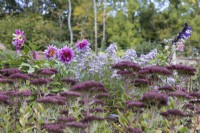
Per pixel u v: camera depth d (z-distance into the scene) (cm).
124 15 2030
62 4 2180
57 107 228
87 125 178
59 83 342
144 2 2072
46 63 396
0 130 231
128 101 233
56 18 2147
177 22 1973
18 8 2230
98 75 385
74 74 380
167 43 445
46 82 233
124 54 449
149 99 188
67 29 2047
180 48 431
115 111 320
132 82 255
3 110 229
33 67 379
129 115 217
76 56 397
